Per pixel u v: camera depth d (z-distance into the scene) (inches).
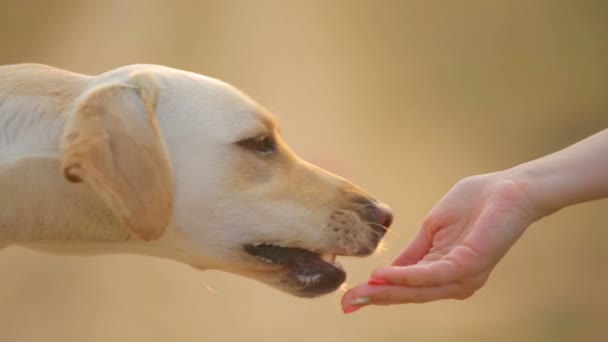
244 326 342.0
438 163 473.7
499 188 178.9
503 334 337.1
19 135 179.0
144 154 172.2
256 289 365.1
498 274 375.6
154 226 170.6
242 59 593.0
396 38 624.7
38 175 177.5
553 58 589.3
